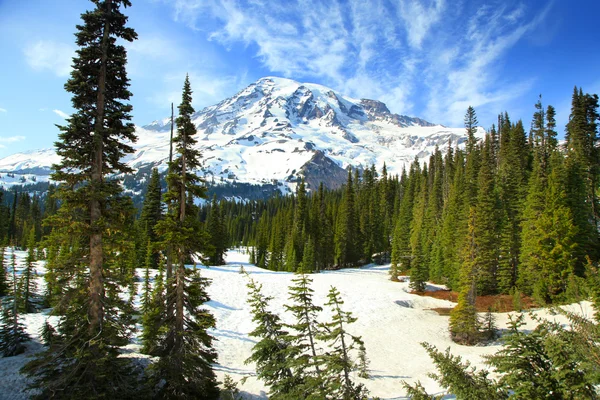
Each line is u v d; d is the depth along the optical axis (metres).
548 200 38.50
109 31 14.98
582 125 52.41
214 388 16.08
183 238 14.45
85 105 14.29
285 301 40.53
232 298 39.53
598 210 45.78
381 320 36.22
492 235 43.91
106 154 14.84
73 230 13.22
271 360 13.66
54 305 13.55
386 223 88.62
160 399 14.32
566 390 6.99
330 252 81.06
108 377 12.95
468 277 32.81
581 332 7.20
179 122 15.12
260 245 86.44
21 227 92.88
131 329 14.62
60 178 13.45
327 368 11.65
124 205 14.41
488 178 47.28
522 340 7.80
